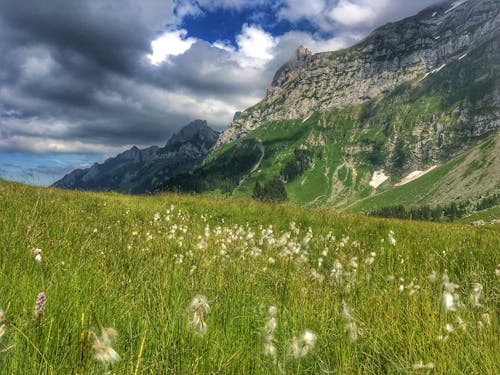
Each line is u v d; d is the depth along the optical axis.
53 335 2.79
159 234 8.59
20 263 4.75
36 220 7.70
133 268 5.11
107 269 5.00
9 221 7.31
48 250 5.68
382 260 7.18
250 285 4.94
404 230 12.56
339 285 5.03
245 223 14.64
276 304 4.35
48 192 15.14
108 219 10.43
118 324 3.30
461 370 2.90
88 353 2.27
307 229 12.98
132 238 7.29
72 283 4.06
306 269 6.07
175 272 4.88
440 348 3.14
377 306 4.26
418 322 3.71
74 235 7.15
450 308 3.33
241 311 4.00
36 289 3.73
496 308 4.27
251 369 2.93
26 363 2.52
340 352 3.15
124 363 2.53
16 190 13.59
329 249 8.05
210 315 3.63
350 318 3.36
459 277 6.14
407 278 5.69
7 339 2.77
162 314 3.36
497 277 5.33
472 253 7.68
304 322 3.80
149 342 3.00
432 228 13.24
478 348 3.06
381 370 3.10
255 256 6.65
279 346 3.26
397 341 3.40
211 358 2.88
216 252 6.85
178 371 2.69
